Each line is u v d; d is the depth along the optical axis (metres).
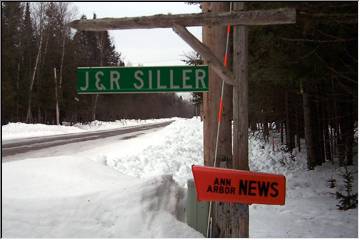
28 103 43.03
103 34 55.25
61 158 7.95
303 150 20.73
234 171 4.12
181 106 123.19
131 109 74.81
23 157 15.96
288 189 12.23
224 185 4.12
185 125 33.72
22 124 34.22
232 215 4.48
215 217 4.59
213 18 4.09
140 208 5.10
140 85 4.34
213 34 4.54
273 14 4.01
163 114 101.12
